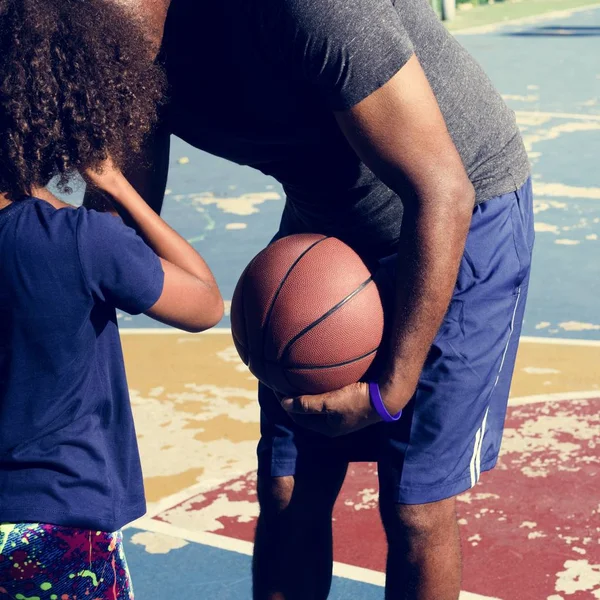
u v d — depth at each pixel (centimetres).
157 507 381
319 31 204
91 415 207
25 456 198
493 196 250
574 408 448
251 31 216
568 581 323
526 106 1284
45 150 201
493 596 316
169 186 933
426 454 249
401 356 222
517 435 423
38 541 197
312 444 269
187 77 233
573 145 1047
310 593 281
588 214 791
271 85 224
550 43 1881
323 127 235
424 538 252
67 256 196
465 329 246
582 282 633
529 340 539
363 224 257
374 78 207
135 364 518
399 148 212
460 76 244
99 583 205
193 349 539
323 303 234
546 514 363
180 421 452
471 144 245
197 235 768
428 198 213
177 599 325
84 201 259
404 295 219
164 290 209
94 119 200
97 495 204
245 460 416
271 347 238
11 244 195
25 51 195
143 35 216
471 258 245
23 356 197
